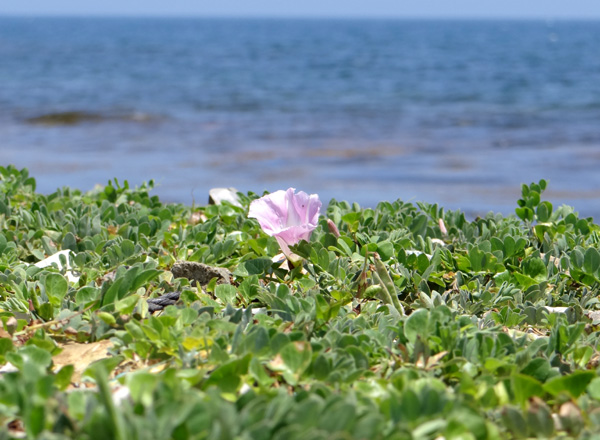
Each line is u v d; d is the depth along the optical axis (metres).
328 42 108.31
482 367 2.24
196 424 1.63
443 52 79.38
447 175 16.22
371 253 3.35
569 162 18.08
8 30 193.12
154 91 36.88
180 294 2.91
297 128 24.83
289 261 3.21
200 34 157.88
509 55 73.75
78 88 37.72
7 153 18.64
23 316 2.78
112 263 3.45
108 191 4.97
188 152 19.41
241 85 40.75
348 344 2.35
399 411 1.82
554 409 2.10
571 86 41.38
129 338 2.42
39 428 1.67
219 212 4.48
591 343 2.59
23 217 4.11
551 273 3.40
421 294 2.88
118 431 1.53
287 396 1.85
